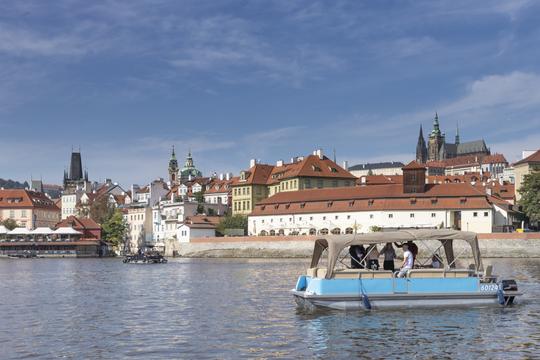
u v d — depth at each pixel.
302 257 157.25
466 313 40.50
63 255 198.38
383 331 34.84
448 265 44.03
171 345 31.83
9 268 116.00
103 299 53.28
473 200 151.00
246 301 50.09
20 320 40.50
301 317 40.09
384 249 43.84
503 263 109.06
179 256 180.88
